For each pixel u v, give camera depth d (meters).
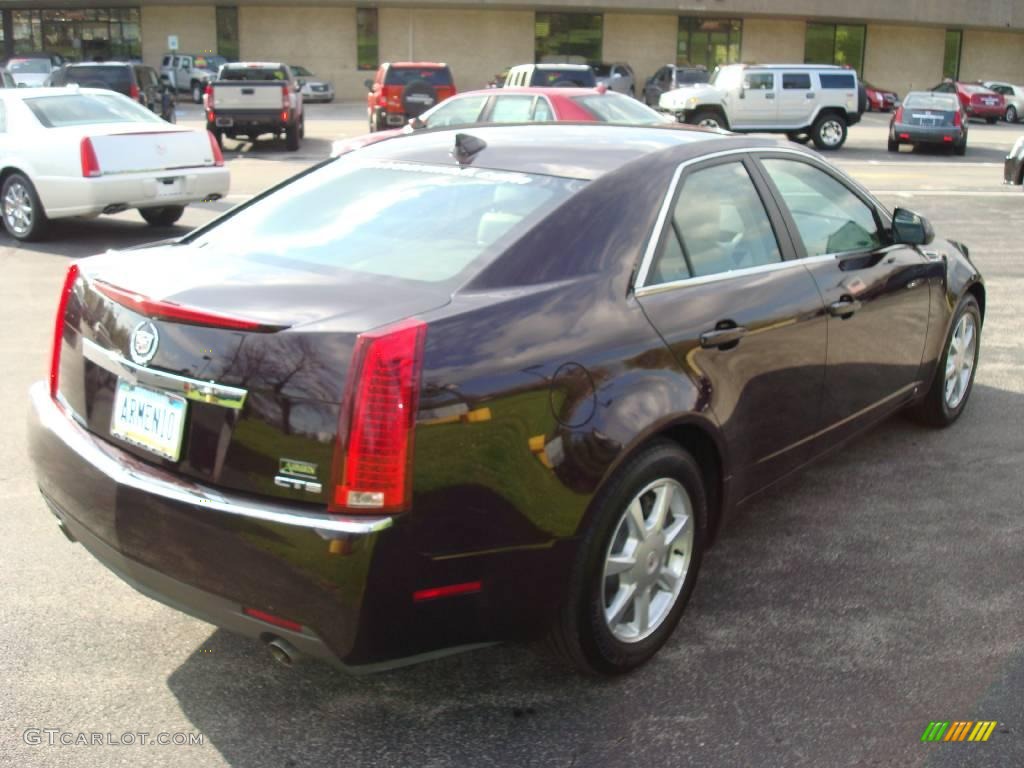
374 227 3.62
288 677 3.46
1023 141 17.00
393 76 21.73
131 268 3.43
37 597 3.94
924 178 18.98
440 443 2.81
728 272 3.84
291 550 2.74
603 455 3.12
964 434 5.80
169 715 3.24
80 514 3.22
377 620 2.79
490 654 3.61
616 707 3.29
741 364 3.73
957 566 4.26
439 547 2.84
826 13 45.69
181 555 2.94
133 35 45.03
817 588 4.07
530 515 2.99
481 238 3.38
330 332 2.80
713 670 3.50
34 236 11.66
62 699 3.31
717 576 4.16
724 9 44.75
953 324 5.51
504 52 45.78
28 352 7.20
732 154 4.07
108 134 11.13
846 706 3.30
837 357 4.36
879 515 4.75
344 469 2.73
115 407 3.18
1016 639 3.70
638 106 14.59
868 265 4.62
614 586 3.35
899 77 49.50
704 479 3.77
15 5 44.62
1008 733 3.17
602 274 3.35
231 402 2.86
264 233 3.81
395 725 3.21
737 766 3.01
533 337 3.05
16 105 11.61
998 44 50.38
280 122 21.95
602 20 45.97
